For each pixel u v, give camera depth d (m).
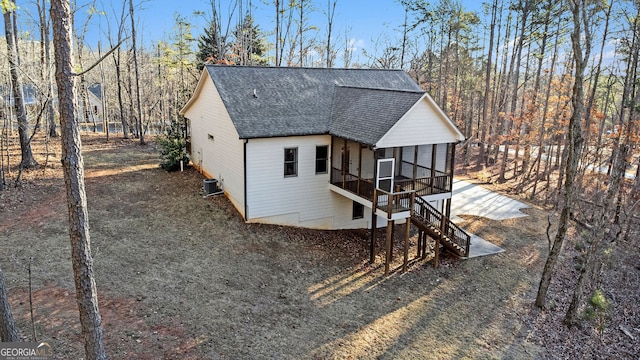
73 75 6.38
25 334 9.62
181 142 24.25
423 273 15.88
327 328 11.89
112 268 13.14
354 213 20.00
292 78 20.86
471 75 45.47
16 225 15.24
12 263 12.72
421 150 19.66
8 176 20.02
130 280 12.65
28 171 21.09
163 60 38.66
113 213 17.22
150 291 12.25
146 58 49.50
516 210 23.73
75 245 6.86
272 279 14.12
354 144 18.88
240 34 37.34
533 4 30.64
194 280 13.21
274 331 11.41
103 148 29.17
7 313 8.16
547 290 14.78
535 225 21.44
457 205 24.14
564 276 16.41
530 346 12.02
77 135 6.62
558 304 14.41
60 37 6.17
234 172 18.31
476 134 39.06
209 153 21.59
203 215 17.80
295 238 17.52
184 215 17.66
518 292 14.90
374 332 11.95
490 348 11.73
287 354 10.57
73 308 10.88
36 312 10.51
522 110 33.59
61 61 6.24
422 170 19.66
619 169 17.02
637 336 13.30
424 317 12.97
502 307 13.88
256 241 16.50
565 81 29.22
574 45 12.15
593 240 13.87
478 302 14.07
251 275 14.12
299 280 14.38
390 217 15.07
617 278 17.19
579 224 20.91
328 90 21.05
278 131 17.30
